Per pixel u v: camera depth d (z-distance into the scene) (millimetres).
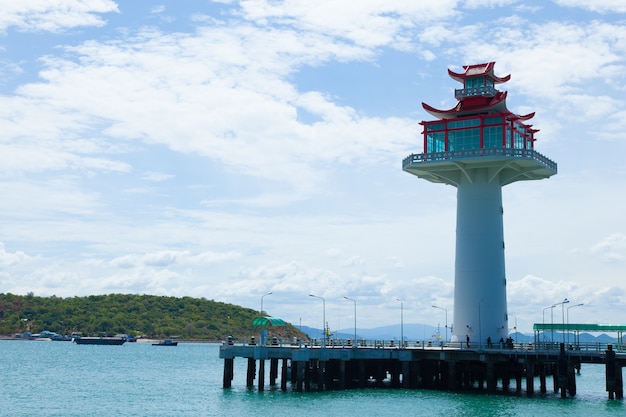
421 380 98062
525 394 91250
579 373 149125
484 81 106625
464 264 104000
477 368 98062
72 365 176250
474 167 103812
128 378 136500
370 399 86062
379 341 98812
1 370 155000
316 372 100375
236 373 152625
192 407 86188
